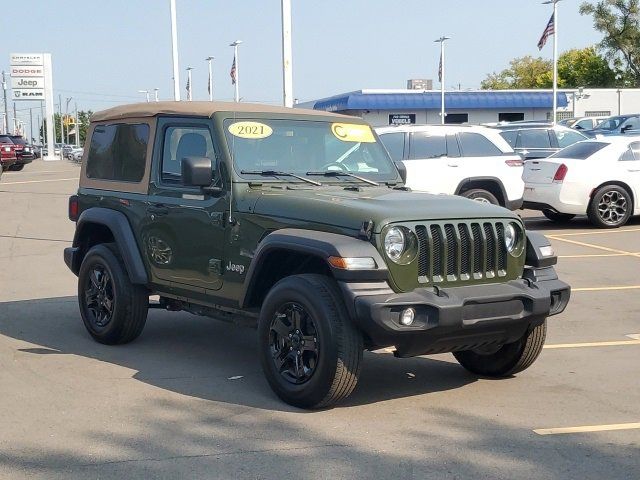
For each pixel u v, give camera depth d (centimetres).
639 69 6397
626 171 1647
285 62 1892
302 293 584
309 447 532
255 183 669
